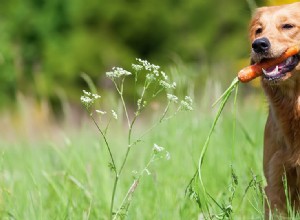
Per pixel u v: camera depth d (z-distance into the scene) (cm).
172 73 1234
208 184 1058
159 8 4944
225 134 1295
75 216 918
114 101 1232
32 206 927
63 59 4650
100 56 4769
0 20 4656
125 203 894
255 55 927
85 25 4897
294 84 923
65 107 1602
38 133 1836
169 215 936
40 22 4716
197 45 4678
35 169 1157
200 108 1327
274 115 945
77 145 1327
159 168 1101
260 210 876
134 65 801
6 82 3872
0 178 1047
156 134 1225
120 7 4916
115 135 1480
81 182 1022
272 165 933
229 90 886
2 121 2970
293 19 957
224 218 830
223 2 4859
